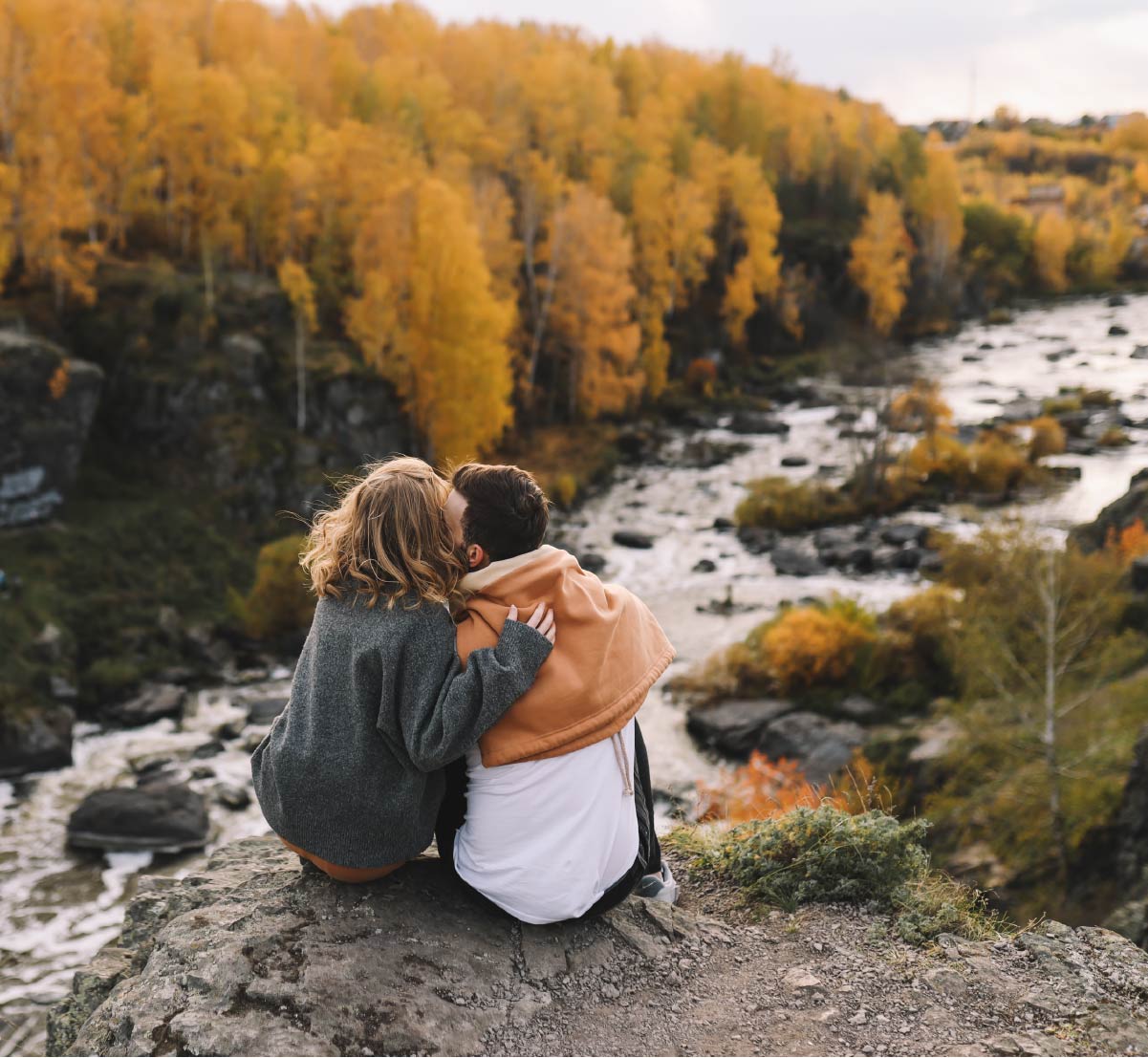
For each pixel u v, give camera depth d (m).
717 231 84.38
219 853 4.56
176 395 42.41
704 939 3.44
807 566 37.31
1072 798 16.23
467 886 3.22
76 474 39.84
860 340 83.62
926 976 3.19
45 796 22.41
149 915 4.09
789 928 3.57
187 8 74.19
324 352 47.09
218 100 53.09
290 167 52.41
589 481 49.91
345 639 2.86
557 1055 2.75
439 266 46.94
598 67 96.50
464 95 81.50
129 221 51.66
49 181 43.72
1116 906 13.55
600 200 59.25
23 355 35.28
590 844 3.06
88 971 3.79
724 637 30.80
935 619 26.16
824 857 3.91
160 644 31.73
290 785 2.94
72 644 30.00
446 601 2.94
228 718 27.14
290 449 43.44
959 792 18.27
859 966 3.29
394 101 71.00
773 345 80.44
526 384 56.69
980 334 89.25
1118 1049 2.79
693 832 4.67
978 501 43.84
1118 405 57.50
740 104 101.75
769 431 58.53
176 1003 2.76
